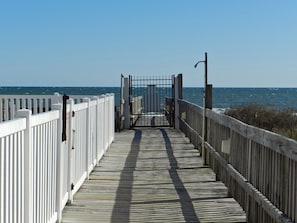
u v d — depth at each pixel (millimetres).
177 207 5867
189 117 13227
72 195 6090
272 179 4211
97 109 8828
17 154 3562
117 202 6113
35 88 95750
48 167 4676
